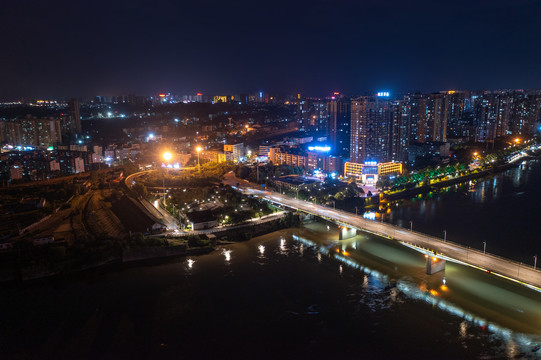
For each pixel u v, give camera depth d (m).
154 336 170.00
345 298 197.50
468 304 189.25
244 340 166.75
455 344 161.00
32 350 162.00
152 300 199.75
